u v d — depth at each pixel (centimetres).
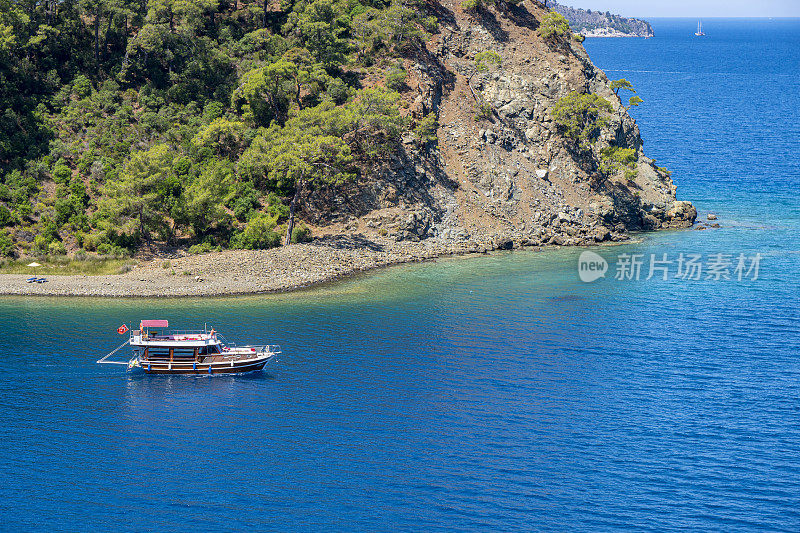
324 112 13862
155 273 11988
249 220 13312
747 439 7638
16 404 8219
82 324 10206
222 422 7969
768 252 13850
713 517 6506
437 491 6844
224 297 11388
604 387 8688
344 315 10788
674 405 8288
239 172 14012
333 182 13625
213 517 6494
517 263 13350
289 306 11100
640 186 16675
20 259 12100
